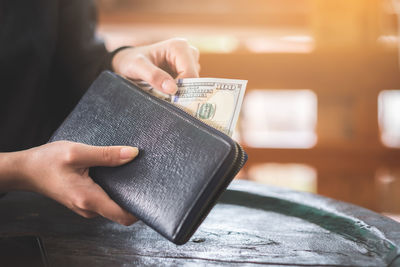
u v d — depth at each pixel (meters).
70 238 1.03
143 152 0.93
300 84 3.32
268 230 1.07
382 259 0.91
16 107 1.52
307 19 3.87
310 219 1.13
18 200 1.26
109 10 4.07
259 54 3.26
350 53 3.24
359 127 3.47
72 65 1.62
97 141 1.00
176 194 0.86
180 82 1.11
